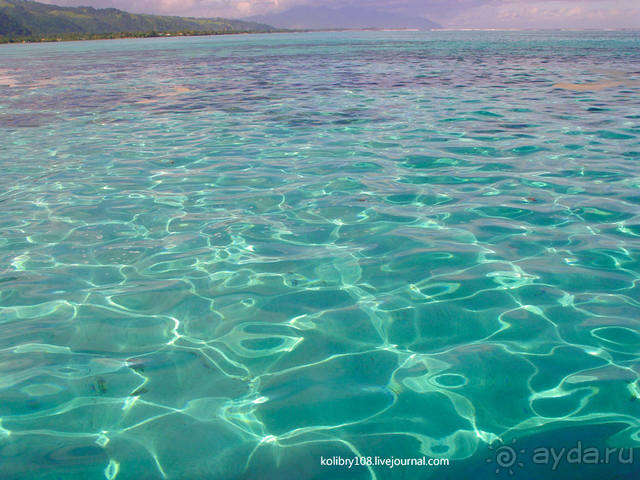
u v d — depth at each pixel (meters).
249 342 2.04
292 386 1.77
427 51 22.52
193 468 1.42
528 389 1.71
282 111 7.74
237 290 2.47
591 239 2.91
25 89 11.21
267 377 1.82
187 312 2.29
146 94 10.09
